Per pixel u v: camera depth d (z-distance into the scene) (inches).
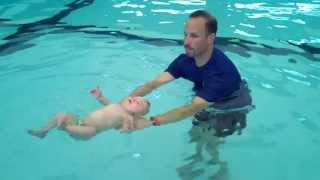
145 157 128.9
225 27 222.1
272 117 148.3
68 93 160.1
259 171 123.3
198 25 122.0
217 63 128.1
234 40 207.0
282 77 173.2
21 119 145.0
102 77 171.3
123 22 230.4
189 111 124.6
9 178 119.4
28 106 152.0
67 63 182.4
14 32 215.8
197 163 125.9
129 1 263.6
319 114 149.9
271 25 225.3
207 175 121.1
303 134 140.1
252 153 131.0
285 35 213.8
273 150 132.5
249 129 142.2
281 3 257.8
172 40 206.8
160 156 129.2
